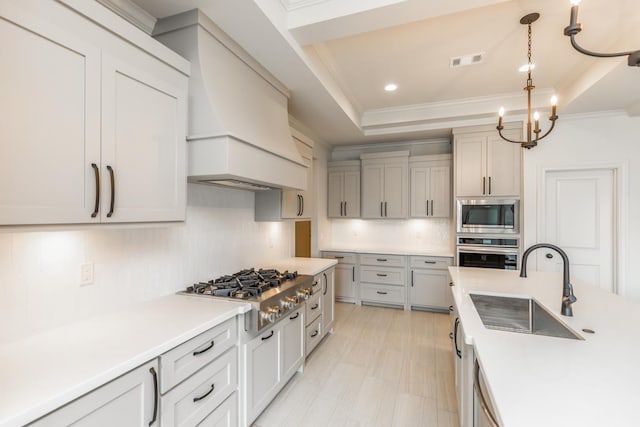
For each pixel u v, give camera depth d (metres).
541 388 0.91
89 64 1.24
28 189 1.05
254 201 3.10
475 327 1.45
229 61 2.02
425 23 2.20
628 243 3.45
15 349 1.23
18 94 1.03
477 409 1.42
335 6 1.89
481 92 3.49
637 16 2.10
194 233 2.31
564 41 2.43
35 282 1.37
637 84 2.75
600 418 0.77
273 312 2.02
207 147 1.79
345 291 4.84
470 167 4.01
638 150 3.44
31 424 0.87
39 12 1.08
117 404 1.12
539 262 3.78
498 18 2.14
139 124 1.46
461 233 4.07
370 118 4.16
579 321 1.54
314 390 2.43
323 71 2.71
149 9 1.76
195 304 1.85
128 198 1.40
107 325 1.50
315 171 4.75
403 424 2.04
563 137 3.67
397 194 4.70
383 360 2.94
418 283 4.43
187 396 1.45
